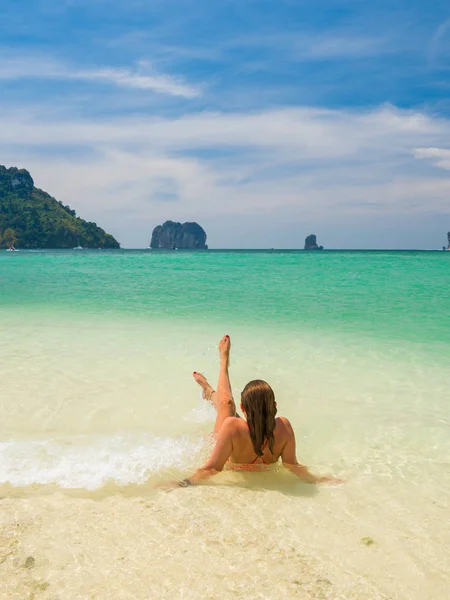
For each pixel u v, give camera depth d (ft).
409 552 8.82
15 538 8.73
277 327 33.94
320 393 19.66
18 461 12.55
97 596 7.31
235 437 12.33
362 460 13.44
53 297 51.83
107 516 9.67
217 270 107.65
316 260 171.94
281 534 9.27
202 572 7.96
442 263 140.26
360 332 32.12
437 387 20.52
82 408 17.19
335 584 7.81
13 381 20.24
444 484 11.87
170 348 26.96
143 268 116.57
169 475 12.01
